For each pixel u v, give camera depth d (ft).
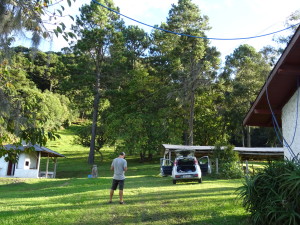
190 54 116.57
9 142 19.72
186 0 131.13
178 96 115.24
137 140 122.52
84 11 135.54
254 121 31.78
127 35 159.43
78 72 137.80
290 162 19.22
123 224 21.89
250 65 147.13
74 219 23.89
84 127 152.05
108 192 41.93
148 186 50.57
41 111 21.03
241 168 73.56
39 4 19.15
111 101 144.97
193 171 56.29
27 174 96.17
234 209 24.91
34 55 19.62
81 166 133.18
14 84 21.65
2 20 18.53
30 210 28.91
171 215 24.18
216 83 129.39
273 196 18.58
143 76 136.36
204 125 149.48
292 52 22.36
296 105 25.50
